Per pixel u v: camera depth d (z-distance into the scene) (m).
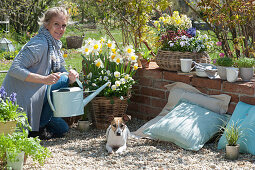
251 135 3.46
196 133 3.66
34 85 3.88
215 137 3.92
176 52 4.45
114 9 5.61
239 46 5.12
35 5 14.28
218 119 3.87
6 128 3.08
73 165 3.22
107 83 4.18
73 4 6.41
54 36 4.02
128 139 4.09
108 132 3.80
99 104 4.39
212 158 3.38
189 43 4.45
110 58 4.54
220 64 4.06
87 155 3.53
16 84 3.85
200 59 4.48
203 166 3.14
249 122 3.52
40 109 3.97
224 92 4.03
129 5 5.48
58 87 4.05
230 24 4.91
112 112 4.42
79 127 4.47
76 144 3.90
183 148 3.67
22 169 2.98
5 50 12.16
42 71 3.95
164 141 3.92
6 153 2.85
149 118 4.93
